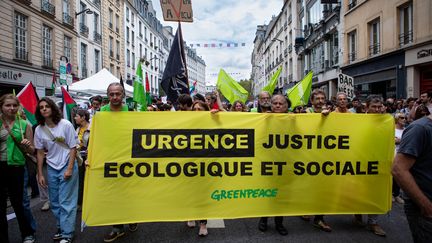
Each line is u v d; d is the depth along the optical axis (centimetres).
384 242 393
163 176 400
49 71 2020
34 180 600
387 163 429
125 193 393
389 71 1456
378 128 430
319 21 2323
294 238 405
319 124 422
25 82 1792
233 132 412
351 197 424
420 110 462
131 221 391
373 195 426
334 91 2167
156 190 398
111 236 400
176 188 401
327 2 1956
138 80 797
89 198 385
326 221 471
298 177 419
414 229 227
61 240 383
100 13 2911
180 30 635
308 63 2748
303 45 2789
